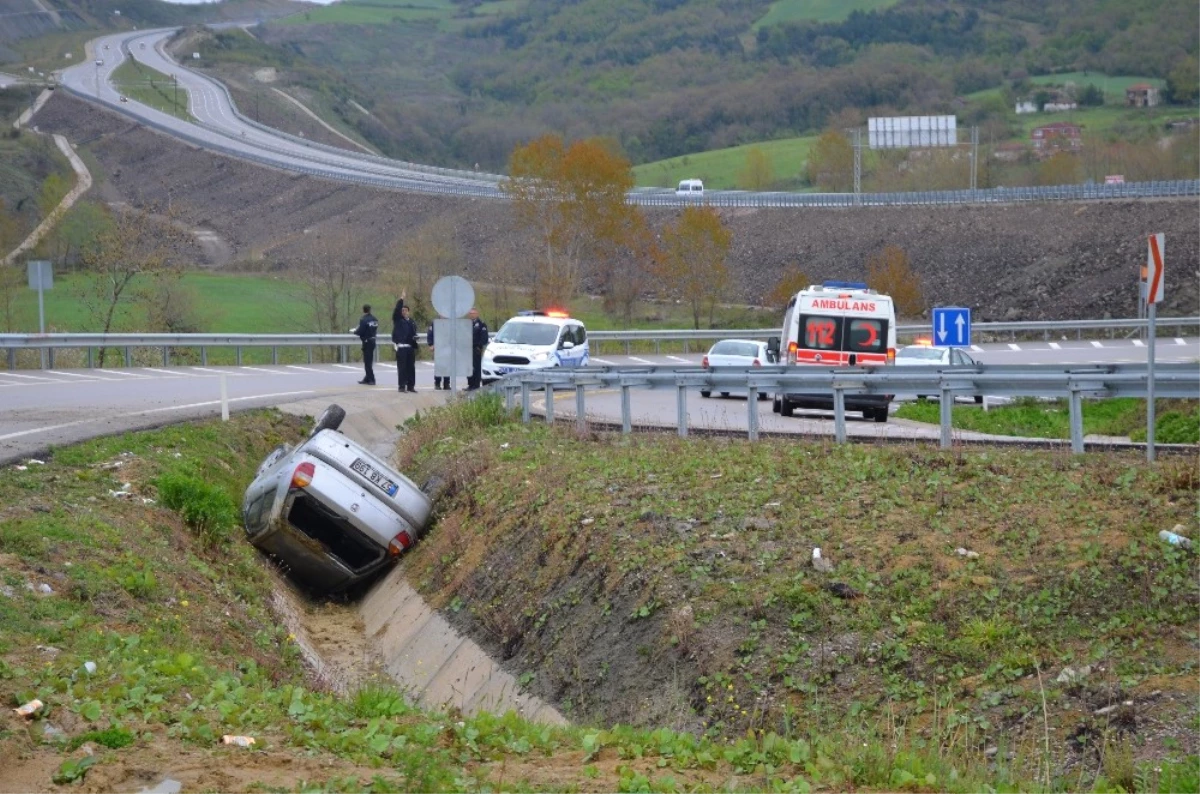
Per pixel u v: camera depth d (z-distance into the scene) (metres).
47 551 18.25
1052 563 16.25
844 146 198.75
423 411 45.09
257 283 128.38
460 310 40.25
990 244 125.62
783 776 10.95
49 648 13.93
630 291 117.69
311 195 177.88
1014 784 10.91
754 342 60.66
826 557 17.44
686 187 174.50
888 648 14.66
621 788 10.23
